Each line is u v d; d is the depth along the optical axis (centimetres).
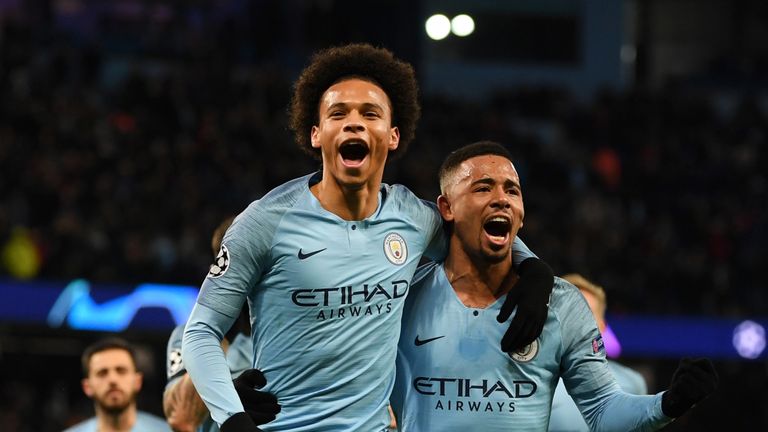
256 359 768
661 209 3459
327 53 779
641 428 745
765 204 3581
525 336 777
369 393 747
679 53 5244
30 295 2311
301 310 739
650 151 3747
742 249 3322
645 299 2888
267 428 754
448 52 4575
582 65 4719
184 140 3111
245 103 3384
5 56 3228
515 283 805
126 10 4241
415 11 4369
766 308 3025
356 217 753
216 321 734
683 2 5241
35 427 2503
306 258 739
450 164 817
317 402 743
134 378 1291
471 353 802
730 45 5259
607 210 3372
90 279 2420
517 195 803
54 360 2648
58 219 2522
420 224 788
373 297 746
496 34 4641
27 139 2883
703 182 3619
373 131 739
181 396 937
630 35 4891
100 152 2908
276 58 4009
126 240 2536
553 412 1115
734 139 3906
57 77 3322
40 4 4012
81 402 2636
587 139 3878
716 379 708
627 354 2706
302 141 805
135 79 3272
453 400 802
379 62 775
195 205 2764
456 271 820
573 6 4700
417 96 801
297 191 757
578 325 809
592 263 2970
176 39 4053
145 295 2394
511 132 3625
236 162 3056
